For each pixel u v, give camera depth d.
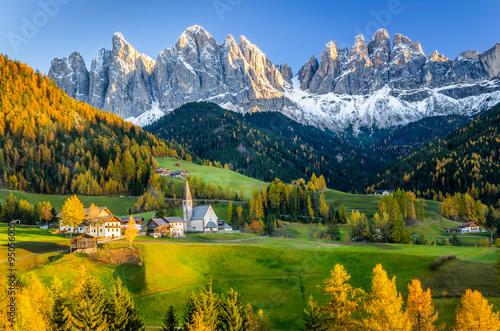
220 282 95.06
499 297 71.62
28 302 58.03
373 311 57.25
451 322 65.88
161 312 81.62
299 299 84.81
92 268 97.06
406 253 101.75
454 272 84.94
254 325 62.84
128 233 106.94
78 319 57.31
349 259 101.75
